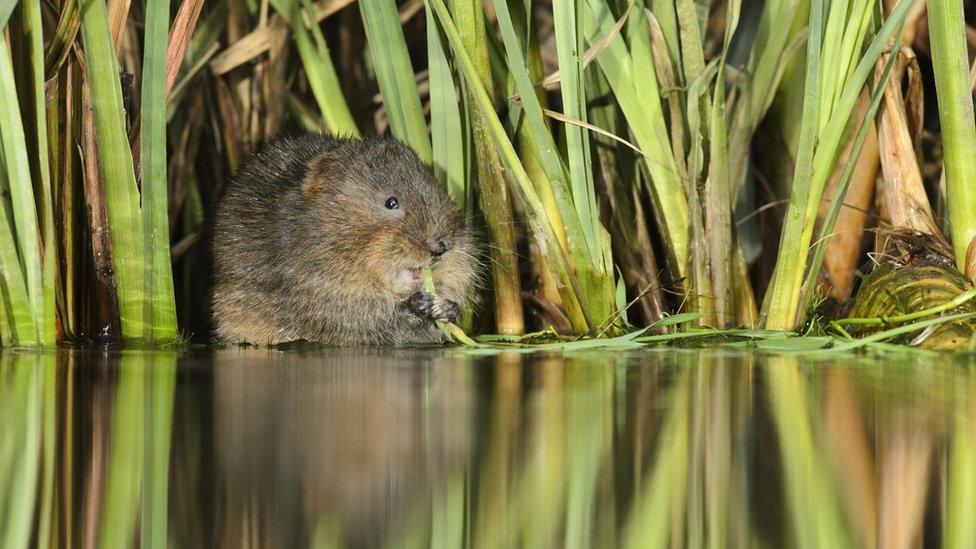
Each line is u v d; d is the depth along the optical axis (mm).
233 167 13570
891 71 10031
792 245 10062
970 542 4305
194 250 12492
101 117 9727
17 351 9711
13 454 5527
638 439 5867
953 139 9648
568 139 10188
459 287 10914
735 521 4551
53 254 9875
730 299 10812
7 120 9516
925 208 10414
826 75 9922
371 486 5027
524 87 9828
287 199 10883
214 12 13141
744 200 11906
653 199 11102
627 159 11531
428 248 10305
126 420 6316
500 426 6188
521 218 12047
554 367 8547
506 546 4273
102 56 9570
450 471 5258
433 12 10758
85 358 9266
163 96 9742
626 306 10797
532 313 11852
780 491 4973
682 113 10906
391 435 5957
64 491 4922
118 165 9883
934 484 5020
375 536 4363
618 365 8641
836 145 9875
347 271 10641
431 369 8508
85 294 10781
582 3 9906
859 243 11578
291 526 4473
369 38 11172
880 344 9344
